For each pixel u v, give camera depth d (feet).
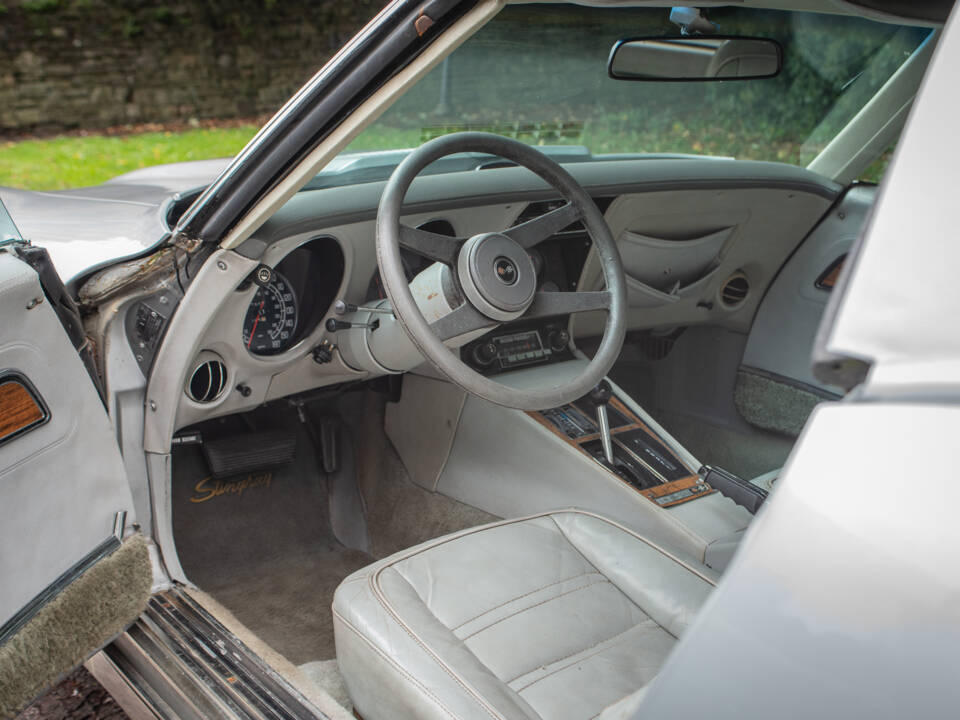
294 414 8.59
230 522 7.93
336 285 6.41
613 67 6.53
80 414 4.86
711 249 8.11
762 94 7.82
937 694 1.53
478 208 6.59
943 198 1.71
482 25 3.93
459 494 7.72
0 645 4.48
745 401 9.04
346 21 36.96
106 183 8.61
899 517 1.59
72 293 5.51
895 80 7.50
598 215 5.83
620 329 5.67
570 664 4.33
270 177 4.91
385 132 6.65
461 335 5.25
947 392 1.57
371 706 4.43
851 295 1.73
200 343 5.69
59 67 32.42
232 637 5.30
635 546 5.18
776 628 1.71
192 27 34.32
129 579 5.24
